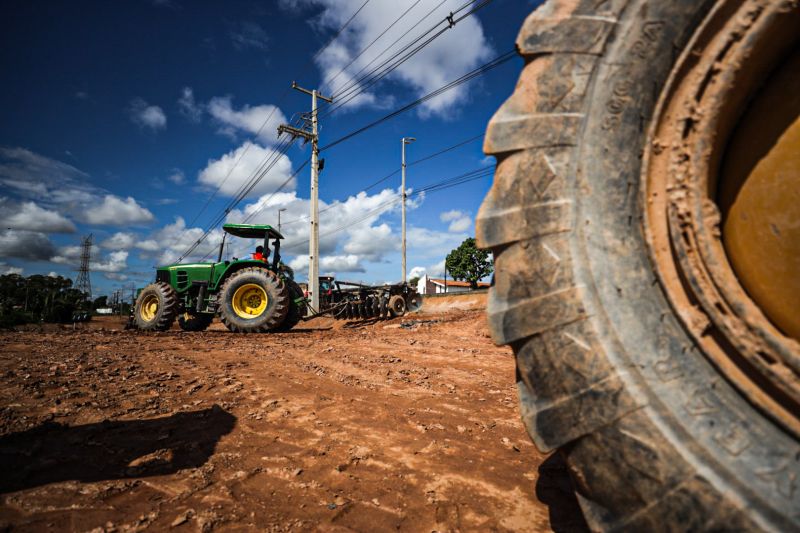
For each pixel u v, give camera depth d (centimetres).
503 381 447
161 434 264
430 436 271
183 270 1138
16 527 156
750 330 101
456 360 582
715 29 110
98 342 696
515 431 283
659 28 118
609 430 106
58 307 2848
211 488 194
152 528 159
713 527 90
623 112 122
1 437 248
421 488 198
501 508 179
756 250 106
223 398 356
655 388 105
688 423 100
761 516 86
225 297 1016
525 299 124
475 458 235
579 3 129
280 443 255
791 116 103
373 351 668
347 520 169
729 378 102
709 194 114
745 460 94
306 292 1745
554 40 130
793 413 95
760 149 108
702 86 112
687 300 111
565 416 113
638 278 116
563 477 209
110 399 338
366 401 357
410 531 162
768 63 107
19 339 706
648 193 119
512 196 130
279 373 472
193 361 534
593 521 108
